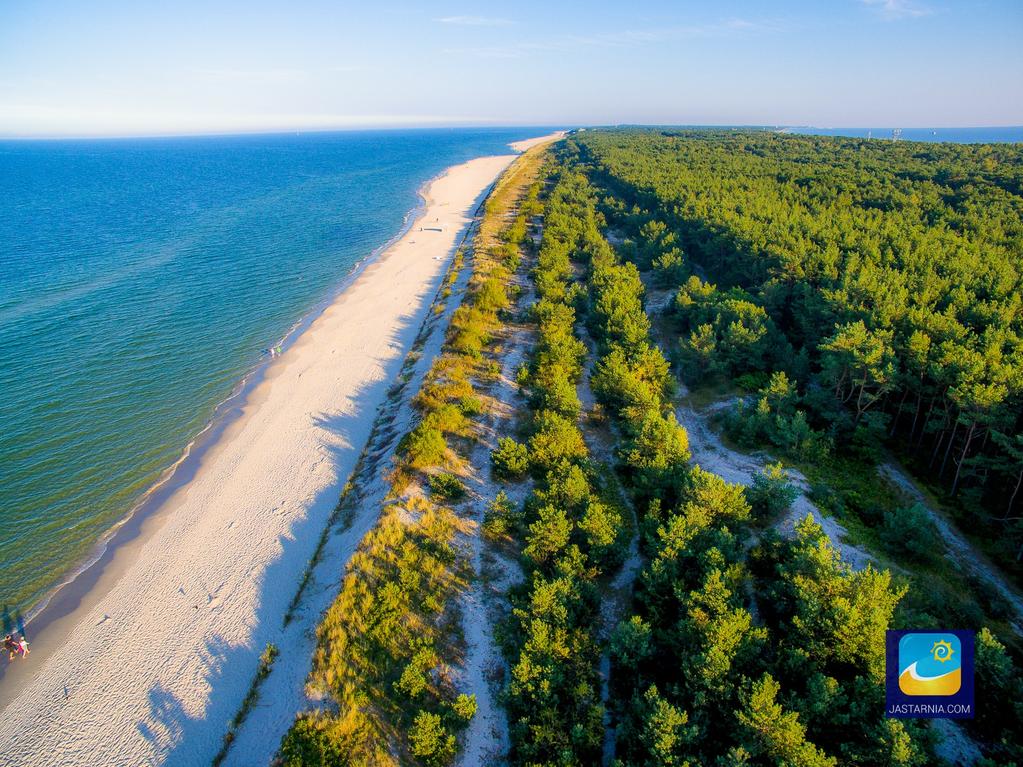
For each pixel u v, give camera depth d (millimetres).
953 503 43125
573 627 32781
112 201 179250
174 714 31766
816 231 80000
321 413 59500
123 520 46031
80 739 30875
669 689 28281
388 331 78500
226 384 65500
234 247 119688
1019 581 36688
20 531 44688
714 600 29875
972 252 69562
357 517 43781
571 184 151500
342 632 33781
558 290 79000
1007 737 25922
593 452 50906
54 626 37281
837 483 45250
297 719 29688
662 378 56344
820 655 27844
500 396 59562
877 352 46594
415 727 28281
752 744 24547
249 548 42781
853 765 24531
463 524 42312
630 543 40312
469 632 34406
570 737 27781
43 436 55594
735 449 50281
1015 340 46625
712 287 71688
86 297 90188
